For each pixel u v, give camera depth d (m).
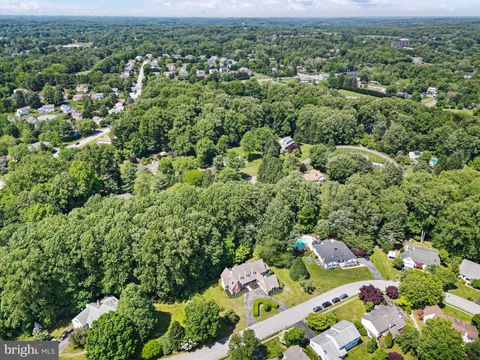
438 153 154.62
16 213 96.69
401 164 147.88
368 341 66.94
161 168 140.50
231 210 88.44
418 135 161.25
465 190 99.56
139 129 162.88
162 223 77.88
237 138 173.12
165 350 64.12
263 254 87.19
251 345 59.59
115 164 133.00
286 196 97.56
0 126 177.25
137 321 65.62
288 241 89.19
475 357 59.94
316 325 68.38
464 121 168.88
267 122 184.00
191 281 79.75
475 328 68.81
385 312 70.88
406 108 180.00
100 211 82.62
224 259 85.62
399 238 94.06
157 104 185.38
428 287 73.62
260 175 129.38
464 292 80.62
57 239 71.38
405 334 65.12
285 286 81.38
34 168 108.94
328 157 137.00
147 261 73.00
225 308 75.06
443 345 59.78
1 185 131.12
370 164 128.12
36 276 66.38
